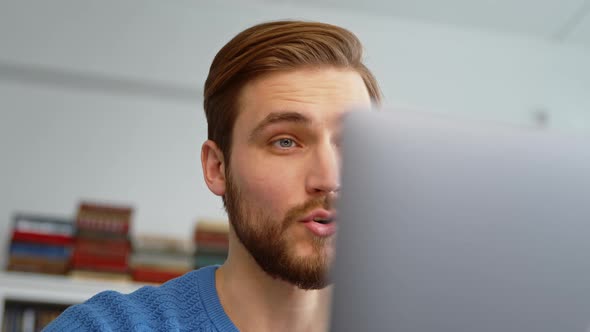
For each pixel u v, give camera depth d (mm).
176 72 3752
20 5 3670
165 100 3777
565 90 4133
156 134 3723
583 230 702
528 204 701
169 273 3209
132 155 3674
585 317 701
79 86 3709
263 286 1226
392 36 4020
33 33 3654
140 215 3605
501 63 4109
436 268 696
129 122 3713
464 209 697
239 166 1182
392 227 696
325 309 1239
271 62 1187
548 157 706
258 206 1148
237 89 1212
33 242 3164
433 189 697
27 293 3055
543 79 4129
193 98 3789
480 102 4051
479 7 3846
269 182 1136
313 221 1114
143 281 3184
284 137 1156
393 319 699
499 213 698
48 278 3098
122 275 3172
